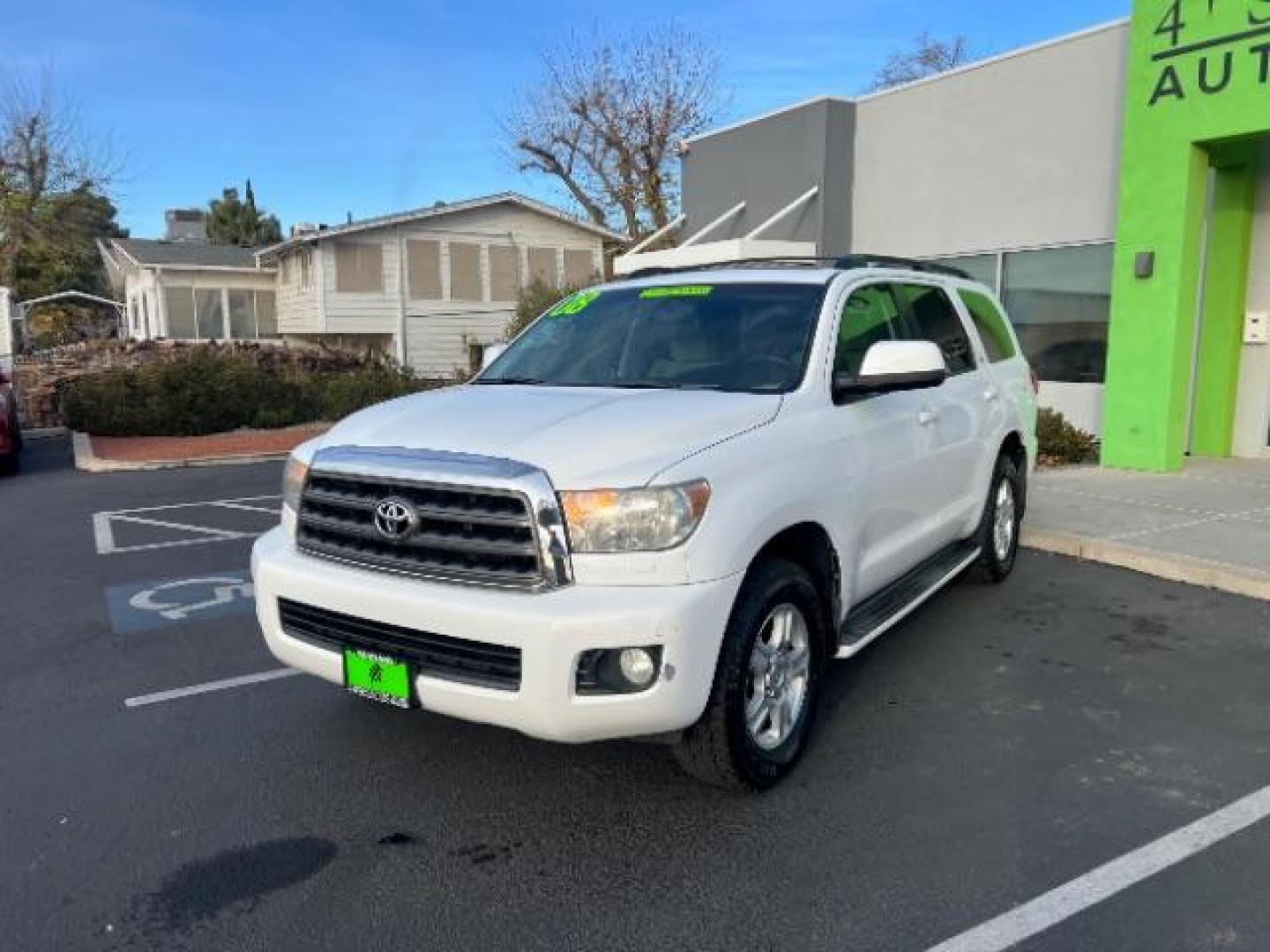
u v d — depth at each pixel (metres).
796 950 2.86
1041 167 12.04
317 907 3.09
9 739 4.36
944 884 3.17
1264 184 10.39
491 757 4.12
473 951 2.88
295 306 30.70
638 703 3.21
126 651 5.53
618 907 3.08
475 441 3.50
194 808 3.72
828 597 4.09
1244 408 10.89
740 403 3.88
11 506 10.34
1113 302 10.13
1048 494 8.93
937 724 4.40
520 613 3.17
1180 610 6.01
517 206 29.36
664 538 3.26
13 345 27.67
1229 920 2.96
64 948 2.90
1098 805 3.67
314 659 3.70
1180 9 9.15
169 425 16.92
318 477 3.72
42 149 36.16
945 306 5.85
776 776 3.79
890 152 14.16
